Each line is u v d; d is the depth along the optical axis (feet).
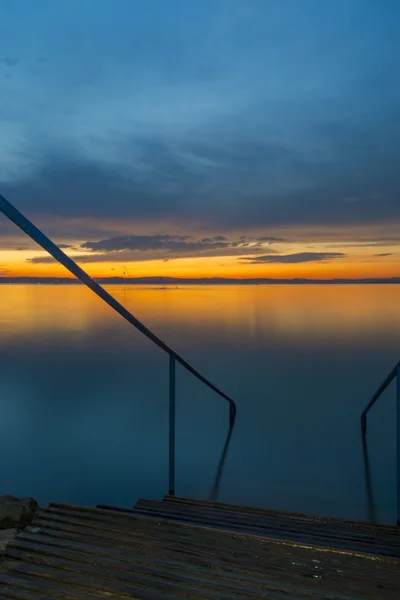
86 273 9.55
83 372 55.11
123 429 33.01
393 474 24.04
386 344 75.36
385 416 35.81
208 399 42.09
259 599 6.86
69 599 6.81
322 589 7.11
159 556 7.93
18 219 7.34
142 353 68.69
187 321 116.67
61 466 25.67
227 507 14.44
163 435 31.71
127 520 9.21
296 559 7.90
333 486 22.56
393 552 10.46
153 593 6.93
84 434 31.89
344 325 104.94
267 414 36.78
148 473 24.68
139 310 155.22
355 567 7.67
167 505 14.26
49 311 150.71
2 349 72.84
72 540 8.47
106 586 7.07
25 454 27.86
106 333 92.32
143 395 43.75
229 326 103.96
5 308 164.55
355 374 53.11
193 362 61.72
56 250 8.34
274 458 26.81
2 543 11.11
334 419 35.27
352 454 27.37
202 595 6.89
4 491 22.45
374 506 20.17
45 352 69.87
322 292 372.99
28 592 6.94
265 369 56.44
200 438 30.78
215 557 7.93
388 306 176.65
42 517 9.31
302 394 43.93
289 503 20.58
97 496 21.76
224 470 24.99
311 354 66.64
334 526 12.98
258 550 8.14
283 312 145.89
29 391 45.50
